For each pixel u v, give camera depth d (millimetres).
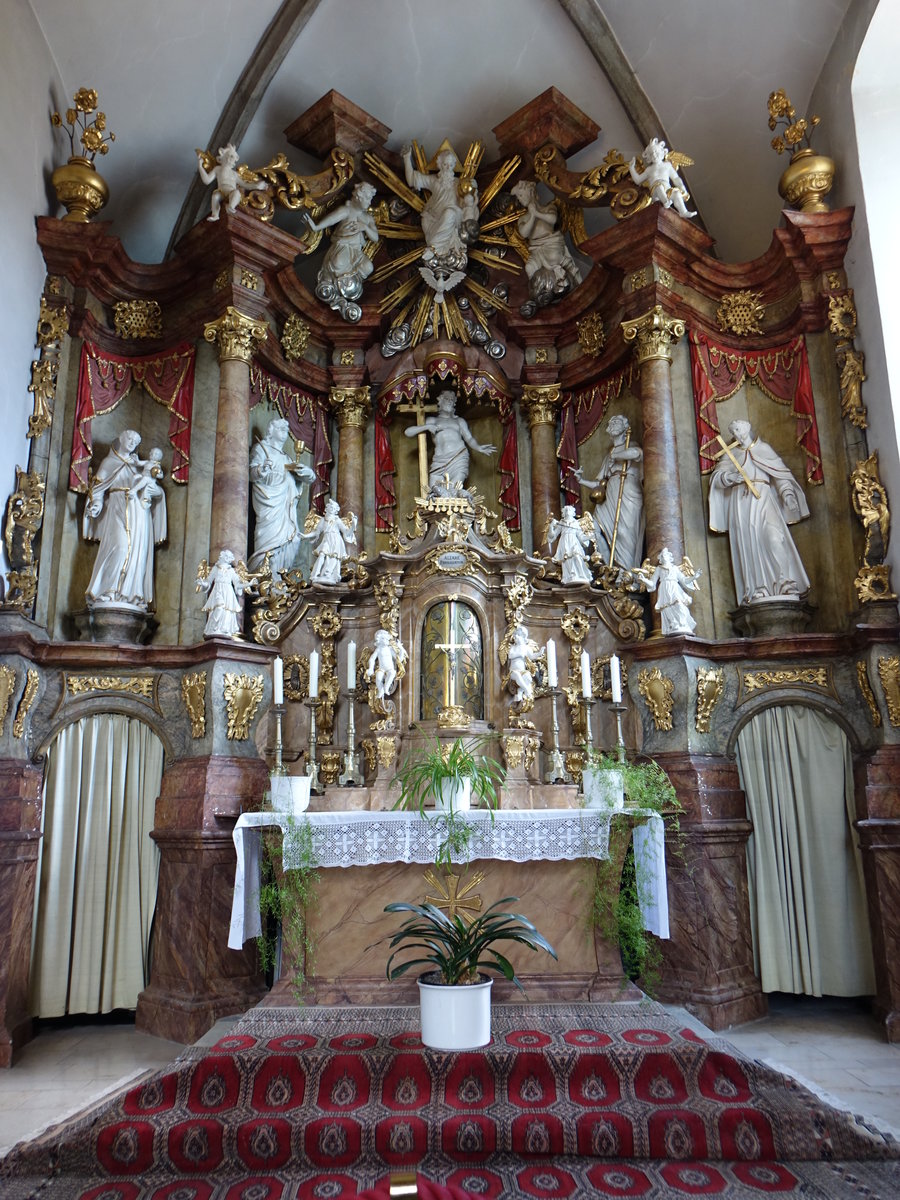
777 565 8906
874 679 7871
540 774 8664
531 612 9055
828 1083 5973
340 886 6703
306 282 11586
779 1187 4418
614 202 9914
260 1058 5227
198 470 9367
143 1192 4445
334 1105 5043
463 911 6652
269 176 9914
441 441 10750
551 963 6652
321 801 7559
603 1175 4555
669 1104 5008
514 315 11000
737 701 8586
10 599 7980
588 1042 5441
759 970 8117
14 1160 4734
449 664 8453
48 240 8992
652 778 7625
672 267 9820
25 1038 7301
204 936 7520
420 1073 5176
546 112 10719
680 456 9523
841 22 9305
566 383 10992
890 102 9102
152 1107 5051
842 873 8078
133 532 8922
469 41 10680
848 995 7875
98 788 8266
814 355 9422
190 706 8367
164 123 10438
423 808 6609
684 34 10188
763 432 9750
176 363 9734
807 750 8406
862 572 8242
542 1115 4879
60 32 9305
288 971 6531
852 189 9133
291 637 8953
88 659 8258
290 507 9930
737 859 8109
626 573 9039
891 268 8664
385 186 11273
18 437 8508
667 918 7062
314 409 11070
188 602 8977
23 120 8742
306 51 10523
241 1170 4699
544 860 6766
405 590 8750
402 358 10977
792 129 9477
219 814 7785
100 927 7980
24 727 7898
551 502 10750
